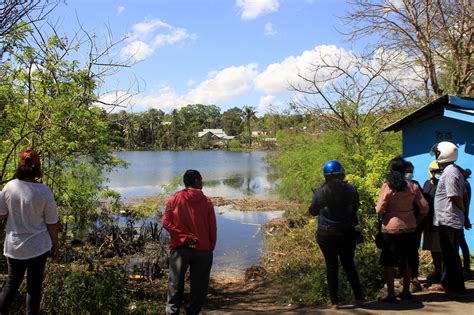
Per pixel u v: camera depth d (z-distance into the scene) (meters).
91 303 6.52
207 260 5.47
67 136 9.27
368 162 10.60
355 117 14.64
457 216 5.69
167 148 114.12
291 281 9.54
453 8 13.66
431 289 6.37
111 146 11.20
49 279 6.68
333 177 5.61
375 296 6.61
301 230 14.82
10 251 4.77
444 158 5.76
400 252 5.70
